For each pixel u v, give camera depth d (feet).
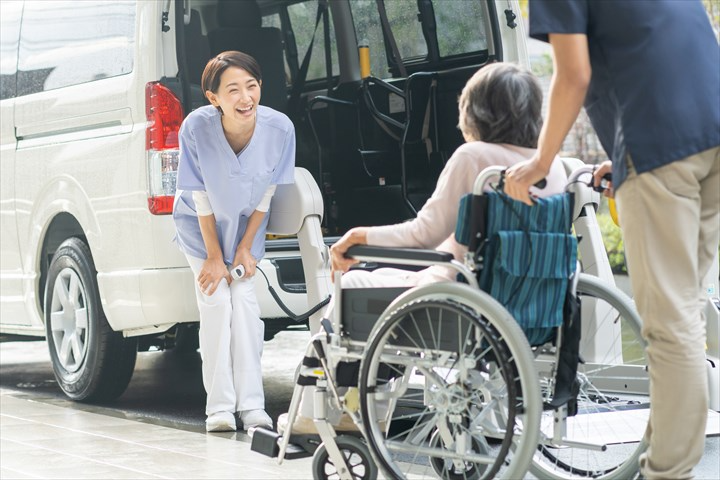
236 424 50.72
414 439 34.63
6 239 62.08
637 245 31.96
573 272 34.81
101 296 54.08
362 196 63.21
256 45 64.80
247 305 49.75
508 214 32.89
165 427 51.03
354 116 63.36
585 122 114.52
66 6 58.29
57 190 57.21
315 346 35.32
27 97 60.34
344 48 64.18
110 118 54.08
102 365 56.03
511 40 57.82
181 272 51.16
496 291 33.06
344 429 36.83
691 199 31.78
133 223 52.19
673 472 32.04
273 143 48.67
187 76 52.44
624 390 45.34
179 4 52.49
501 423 34.78
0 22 63.82
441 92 59.93
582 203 48.14
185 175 48.34
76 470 42.14
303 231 48.57
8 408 57.06
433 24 60.59
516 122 34.40
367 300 34.96
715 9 83.97
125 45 53.57
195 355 79.46
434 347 33.09
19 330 63.36
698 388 31.71
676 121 31.35
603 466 40.45
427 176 60.70
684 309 31.73
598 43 32.12
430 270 35.37
